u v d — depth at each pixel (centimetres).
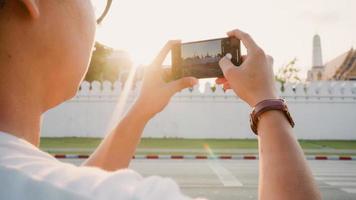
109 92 2391
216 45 141
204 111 2394
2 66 72
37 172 59
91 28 86
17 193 55
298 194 76
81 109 2400
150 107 132
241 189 751
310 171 82
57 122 2402
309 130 2403
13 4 72
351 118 2400
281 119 89
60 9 77
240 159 1361
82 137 2372
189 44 146
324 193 716
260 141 89
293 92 2422
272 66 106
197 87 2400
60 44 77
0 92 72
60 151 1480
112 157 123
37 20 73
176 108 2391
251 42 107
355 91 2416
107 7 100
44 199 53
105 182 55
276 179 79
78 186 55
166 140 2191
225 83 144
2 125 71
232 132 2386
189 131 2383
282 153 83
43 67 76
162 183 55
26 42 73
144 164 1184
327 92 2412
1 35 71
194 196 683
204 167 1112
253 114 94
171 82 137
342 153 1509
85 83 2412
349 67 4641
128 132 128
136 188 54
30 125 75
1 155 61
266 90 95
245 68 100
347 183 831
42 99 79
